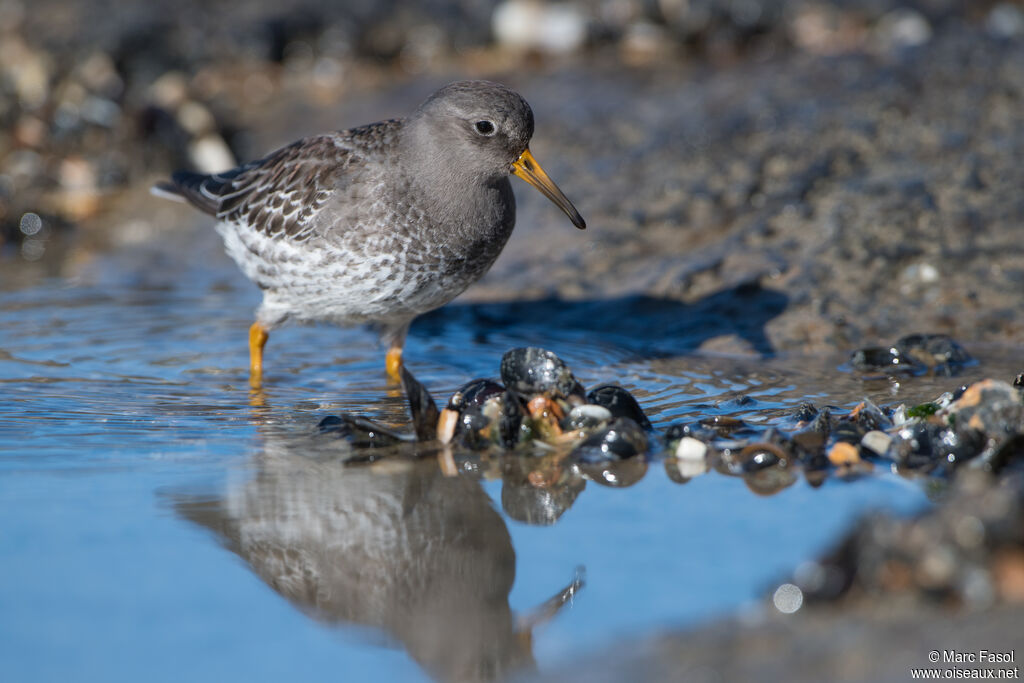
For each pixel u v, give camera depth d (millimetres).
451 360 12594
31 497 8555
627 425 9547
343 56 23938
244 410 10812
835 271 13852
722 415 10398
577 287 14539
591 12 23891
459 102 11078
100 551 7664
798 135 17391
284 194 11555
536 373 10258
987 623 6008
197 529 8031
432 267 11375
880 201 14953
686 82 20969
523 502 8594
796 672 5711
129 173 20234
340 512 8406
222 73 23500
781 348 12719
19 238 17953
